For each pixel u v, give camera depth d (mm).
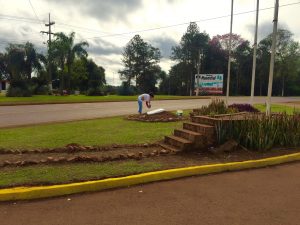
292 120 8352
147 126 11547
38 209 4113
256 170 6219
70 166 5777
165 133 9695
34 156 6652
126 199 4504
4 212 4012
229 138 7531
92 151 7176
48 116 16531
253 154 7168
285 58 69250
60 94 45125
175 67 73375
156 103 28781
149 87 79375
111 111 19781
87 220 3809
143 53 78875
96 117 16047
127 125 11898
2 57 51094
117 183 4992
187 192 4832
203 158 6680
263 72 68562
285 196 4734
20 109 20734
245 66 70312
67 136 9164
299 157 7184
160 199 4523
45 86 44750
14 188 4559
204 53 70500
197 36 69375
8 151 7035
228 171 6074
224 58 70125
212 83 52281
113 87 65938
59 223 3723
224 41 70062
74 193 4676
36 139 8695
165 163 6113
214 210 4160
